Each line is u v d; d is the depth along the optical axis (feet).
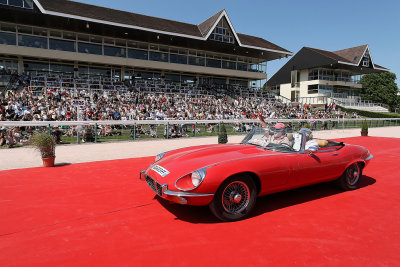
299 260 8.23
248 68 122.42
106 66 92.27
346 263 8.11
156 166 12.50
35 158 25.22
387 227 10.66
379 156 27.96
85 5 86.63
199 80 112.47
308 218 11.50
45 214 11.69
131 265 7.88
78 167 21.57
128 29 81.61
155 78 102.12
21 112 47.65
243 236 9.81
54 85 69.92
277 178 12.07
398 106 194.29
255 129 15.89
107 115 51.93
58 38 81.61
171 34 87.61
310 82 155.53
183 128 49.47
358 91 172.35
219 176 10.50
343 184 15.24
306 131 14.10
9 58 78.13
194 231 10.19
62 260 8.13
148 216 11.57
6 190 15.11
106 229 10.29
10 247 8.89
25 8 67.10
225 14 99.86
